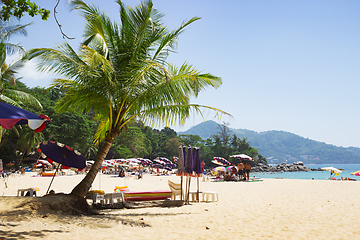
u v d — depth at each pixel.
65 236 5.02
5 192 15.95
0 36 15.16
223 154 118.25
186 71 9.69
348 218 8.06
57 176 34.31
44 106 54.09
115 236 5.44
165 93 9.77
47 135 53.19
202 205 10.92
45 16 6.29
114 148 72.69
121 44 9.91
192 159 11.33
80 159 10.84
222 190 16.66
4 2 5.98
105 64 8.51
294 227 6.93
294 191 15.75
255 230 6.57
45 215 6.81
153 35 10.00
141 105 9.95
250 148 126.38
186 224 7.24
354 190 16.02
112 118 9.95
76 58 9.47
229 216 8.52
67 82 9.51
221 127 124.06
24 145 44.69
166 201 10.52
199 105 9.67
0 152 48.81
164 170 41.19
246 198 13.00
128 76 9.41
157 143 108.81
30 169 47.84
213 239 5.62
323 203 11.16
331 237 5.89
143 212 9.16
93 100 9.70
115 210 9.46
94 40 9.45
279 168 100.19
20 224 5.62
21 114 5.98
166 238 5.56
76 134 56.97
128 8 9.66
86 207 8.74
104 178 31.55
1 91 21.22
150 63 8.87
